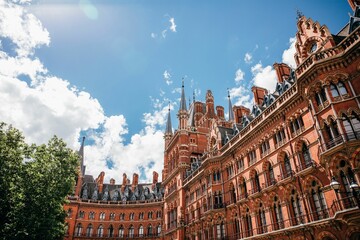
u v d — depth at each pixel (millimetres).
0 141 30609
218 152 42656
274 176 29359
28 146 34375
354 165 19156
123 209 80562
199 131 63500
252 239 30281
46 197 32219
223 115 66875
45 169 34781
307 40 27469
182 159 58406
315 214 23469
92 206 79250
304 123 26172
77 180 80688
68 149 39312
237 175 36531
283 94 29500
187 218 51500
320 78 22781
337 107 21344
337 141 20859
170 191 62844
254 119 34531
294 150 26969
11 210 29859
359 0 27250
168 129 77188
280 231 25969
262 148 32594
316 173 23734
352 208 17922
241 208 34219
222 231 37625
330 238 21344
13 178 31141
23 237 29406
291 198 26844
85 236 74438
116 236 76312
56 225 34812
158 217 77250
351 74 21625
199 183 47562
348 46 22156
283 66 36562
